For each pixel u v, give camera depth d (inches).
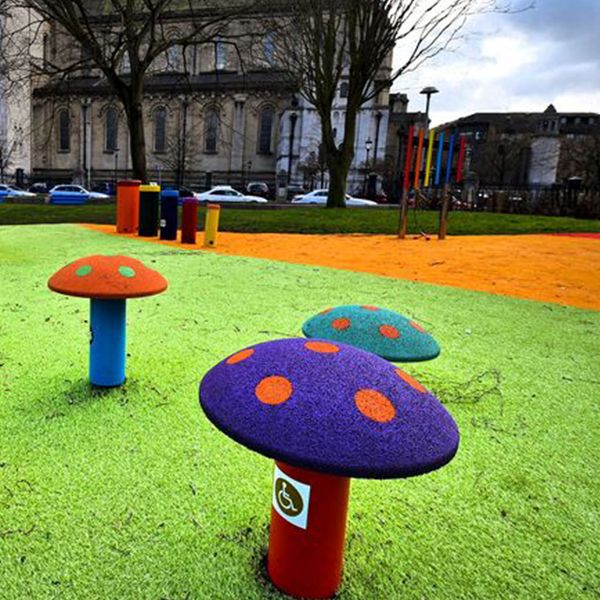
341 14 719.7
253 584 49.7
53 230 365.1
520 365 117.3
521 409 94.0
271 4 743.7
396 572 52.9
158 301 162.1
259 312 153.6
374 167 1957.4
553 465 75.3
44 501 61.8
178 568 51.9
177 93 2121.1
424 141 375.6
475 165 2679.6
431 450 39.7
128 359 110.4
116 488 64.8
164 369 105.3
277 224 465.7
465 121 3068.4
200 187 2199.8
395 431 39.6
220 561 52.9
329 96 743.1
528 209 885.8
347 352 48.1
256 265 242.2
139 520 59.0
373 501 65.0
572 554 57.0
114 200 928.3
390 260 273.7
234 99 2150.6
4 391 92.5
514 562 55.4
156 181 2192.4
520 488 69.3
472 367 114.9
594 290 208.5
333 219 509.4
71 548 54.3
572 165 2226.9
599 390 104.1
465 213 657.6
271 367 44.9
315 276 218.4
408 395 43.8
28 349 114.9
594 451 79.9
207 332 131.6
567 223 531.5
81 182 2182.6
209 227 315.6
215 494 64.4
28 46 802.2
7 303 153.4
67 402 88.5
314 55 717.9
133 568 51.9
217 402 43.1
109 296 85.0
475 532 59.9
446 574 53.1
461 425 86.7
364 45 695.1
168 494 64.0
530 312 167.6
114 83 642.2
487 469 73.6
